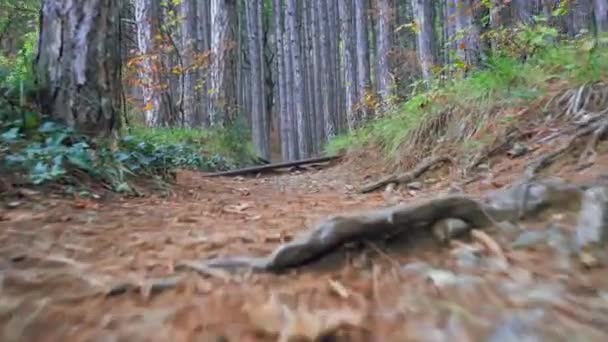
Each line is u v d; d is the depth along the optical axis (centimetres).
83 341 103
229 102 1042
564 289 120
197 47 1245
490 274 134
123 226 212
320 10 2173
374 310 116
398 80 1042
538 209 172
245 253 170
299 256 151
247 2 2236
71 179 286
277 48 2612
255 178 626
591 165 264
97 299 125
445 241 161
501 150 362
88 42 347
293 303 122
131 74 952
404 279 137
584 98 358
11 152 287
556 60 441
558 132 339
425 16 917
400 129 566
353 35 1870
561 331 99
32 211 224
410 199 320
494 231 163
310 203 324
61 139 310
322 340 102
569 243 146
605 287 120
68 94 341
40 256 158
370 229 162
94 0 350
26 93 334
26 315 112
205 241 187
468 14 628
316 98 2383
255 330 107
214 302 124
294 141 2266
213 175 632
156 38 1017
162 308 120
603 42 409
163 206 278
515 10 655
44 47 345
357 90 1706
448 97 512
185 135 862
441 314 111
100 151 327
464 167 370
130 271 147
